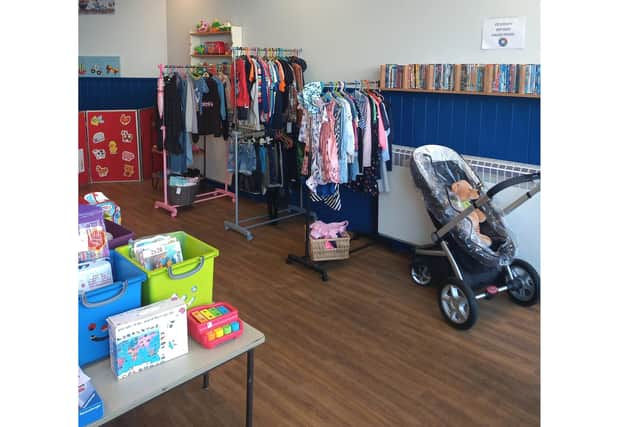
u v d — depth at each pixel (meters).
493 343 3.35
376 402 2.74
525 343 3.35
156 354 1.85
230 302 3.88
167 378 1.79
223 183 6.95
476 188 3.77
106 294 1.85
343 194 5.44
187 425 2.53
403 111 4.68
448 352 3.24
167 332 1.87
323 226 4.56
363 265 4.63
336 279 4.33
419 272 4.20
